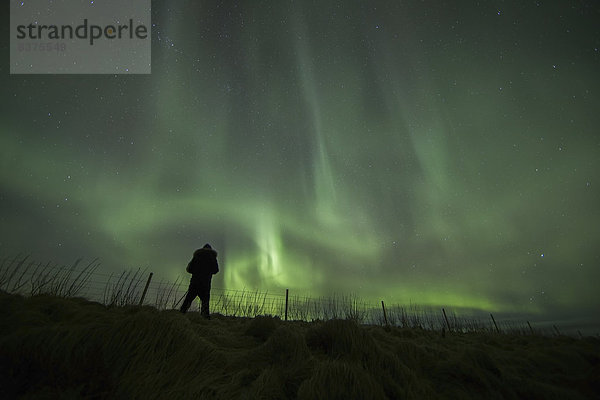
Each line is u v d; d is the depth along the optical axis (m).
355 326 2.59
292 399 1.84
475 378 2.47
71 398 1.59
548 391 2.48
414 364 2.64
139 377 1.82
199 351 2.22
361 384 1.79
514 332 8.35
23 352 1.78
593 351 4.09
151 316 2.27
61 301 3.38
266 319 3.76
